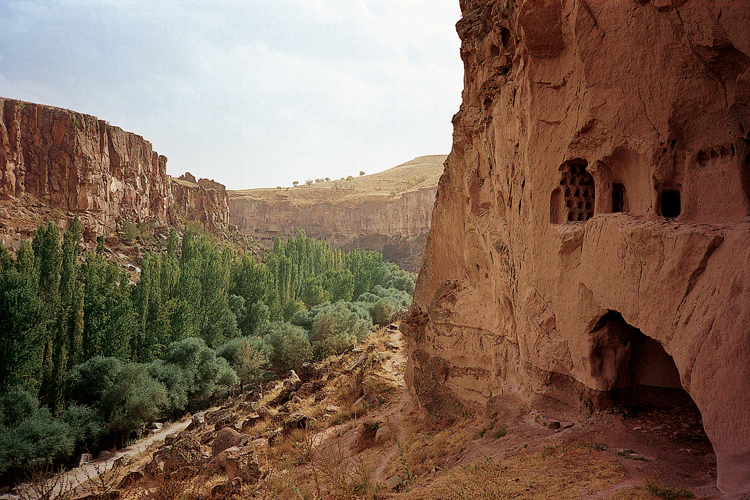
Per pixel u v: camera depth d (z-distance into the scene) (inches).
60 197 4069.9
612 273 384.8
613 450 378.9
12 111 3882.9
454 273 815.1
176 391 1781.5
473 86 719.7
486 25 653.9
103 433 1534.2
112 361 1672.0
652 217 365.4
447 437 599.5
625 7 369.7
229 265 3235.7
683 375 296.2
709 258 296.4
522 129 514.0
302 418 946.1
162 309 2100.1
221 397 2066.9
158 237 4768.7
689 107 343.6
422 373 781.9
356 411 947.3
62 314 1755.7
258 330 2785.4
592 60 399.2
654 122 365.7
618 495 291.3
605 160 417.4
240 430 1105.4
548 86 466.3
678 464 340.5
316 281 3747.5
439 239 846.5
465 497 341.4
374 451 676.1
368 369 1170.0
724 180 319.9
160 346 2017.7
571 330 463.8
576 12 395.9
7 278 1577.3
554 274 479.2
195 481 698.8
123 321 1859.0
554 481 338.0
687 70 339.6
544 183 483.2
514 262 558.9
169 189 5748.0
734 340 259.0
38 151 4025.6
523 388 546.3
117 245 4284.0
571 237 450.0
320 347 2199.8
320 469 589.9
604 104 398.6
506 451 440.5
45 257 1934.1
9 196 3816.4
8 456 1251.2
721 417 262.5
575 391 474.6
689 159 344.2
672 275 317.4
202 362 1973.4
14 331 1467.8
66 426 1409.9
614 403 451.5
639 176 391.5
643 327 346.9
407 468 475.2
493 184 653.3
